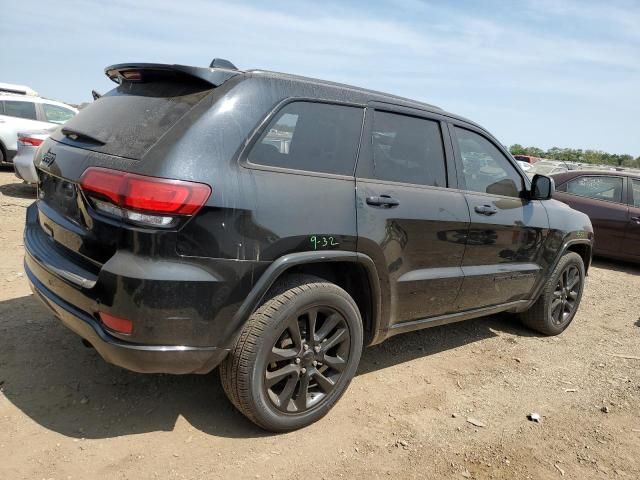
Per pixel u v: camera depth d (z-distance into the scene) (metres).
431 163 3.56
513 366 4.13
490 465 2.80
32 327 3.75
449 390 3.60
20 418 2.73
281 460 2.63
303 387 2.85
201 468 2.50
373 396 3.39
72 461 2.46
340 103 3.05
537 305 4.74
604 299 6.53
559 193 9.07
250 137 2.58
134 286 2.27
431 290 3.48
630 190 8.65
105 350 2.39
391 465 2.70
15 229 6.64
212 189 2.38
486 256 3.91
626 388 3.90
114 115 2.75
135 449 2.59
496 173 4.11
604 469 2.87
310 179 2.78
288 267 2.62
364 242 2.94
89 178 2.43
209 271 2.38
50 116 11.94
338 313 2.93
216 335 2.47
